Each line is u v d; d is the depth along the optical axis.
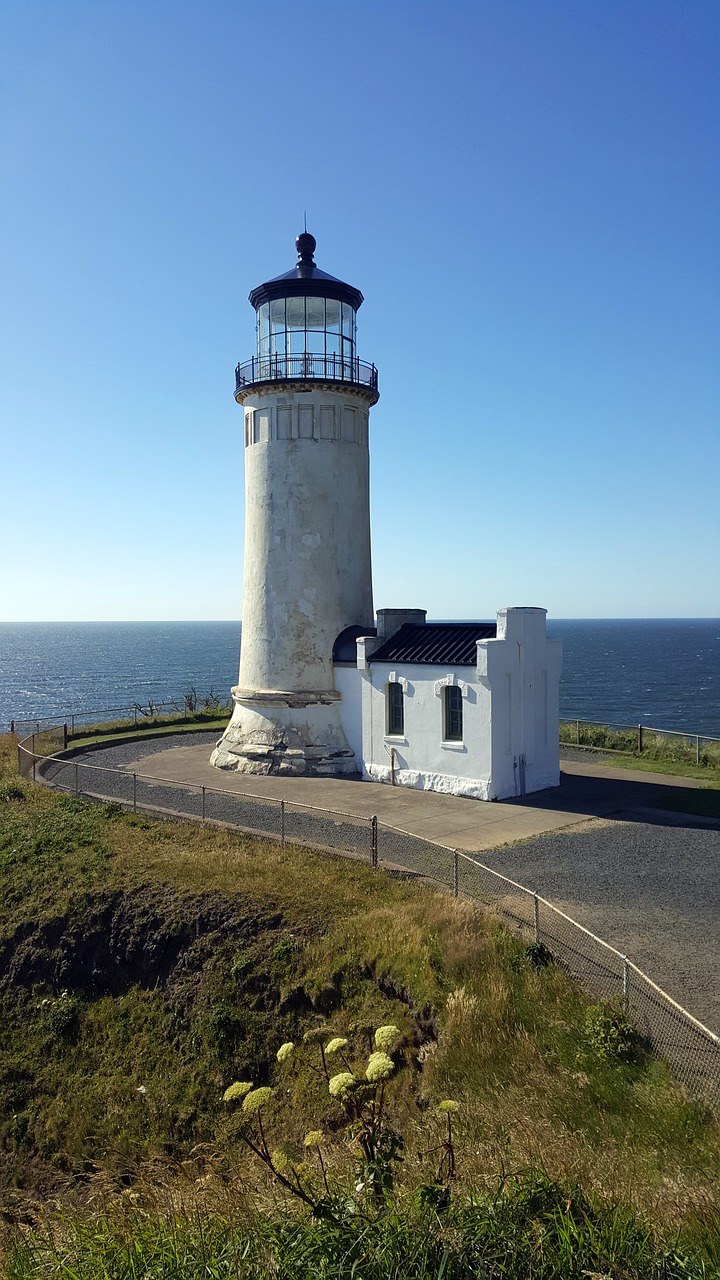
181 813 20.62
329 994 12.27
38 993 15.49
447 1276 4.94
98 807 21.86
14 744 33.16
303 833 18.52
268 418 27.81
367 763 25.56
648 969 11.00
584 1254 5.17
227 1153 10.55
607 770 26.61
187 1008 13.59
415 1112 9.40
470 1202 5.75
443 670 23.11
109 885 16.48
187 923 14.73
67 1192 11.11
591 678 139.25
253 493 28.42
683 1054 8.81
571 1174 6.53
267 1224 5.95
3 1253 6.91
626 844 17.48
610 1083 8.54
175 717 39.28
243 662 29.11
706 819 19.72
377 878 15.23
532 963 11.04
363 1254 5.08
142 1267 5.87
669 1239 5.48
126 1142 11.92
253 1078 12.11
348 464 28.14
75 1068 13.79
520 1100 8.55
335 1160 7.50
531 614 22.92
